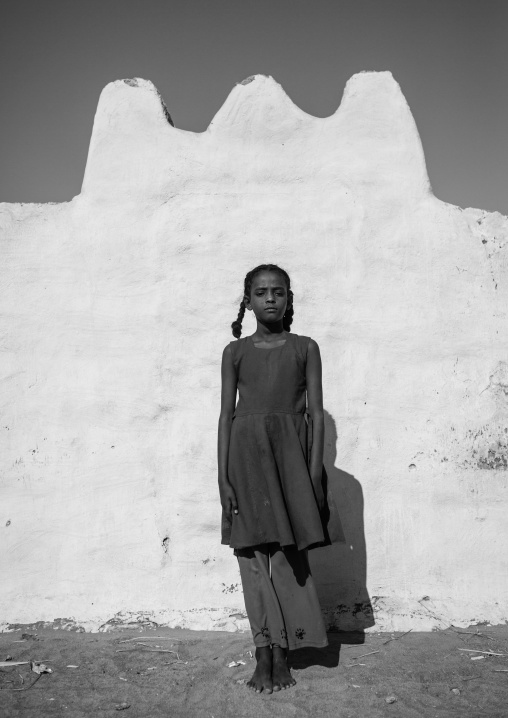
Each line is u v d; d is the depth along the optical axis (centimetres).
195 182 414
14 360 403
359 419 392
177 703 273
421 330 400
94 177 418
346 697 274
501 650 327
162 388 397
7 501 390
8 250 413
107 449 392
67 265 411
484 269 406
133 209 414
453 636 348
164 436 393
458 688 282
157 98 424
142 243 410
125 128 421
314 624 296
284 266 405
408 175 412
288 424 305
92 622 370
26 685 293
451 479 387
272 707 266
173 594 378
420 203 410
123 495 388
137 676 301
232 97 419
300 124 417
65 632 364
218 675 299
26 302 408
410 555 380
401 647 333
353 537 381
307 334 399
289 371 311
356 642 343
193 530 384
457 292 404
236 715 261
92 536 385
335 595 374
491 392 395
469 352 399
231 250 407
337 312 401
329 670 304
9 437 396
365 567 379
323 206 410
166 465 390
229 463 308
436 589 377
